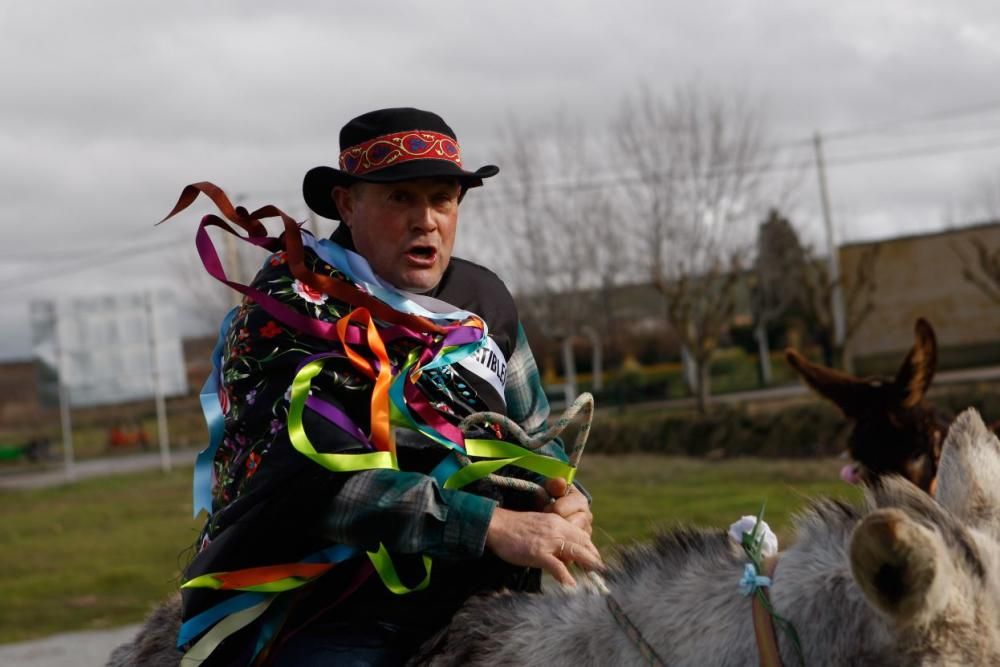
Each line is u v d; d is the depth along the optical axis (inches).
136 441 1973.4
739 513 446.0
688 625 94.3
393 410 108.5
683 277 1248.2
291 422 103.3
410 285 118.9
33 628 412.2
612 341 1861.5
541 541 103.0
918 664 77.9
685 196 1259.2
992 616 79.0
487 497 113.4
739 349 1742.1
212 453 117.0
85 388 1300.4
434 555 103.6
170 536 665.6
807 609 86.7
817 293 1514.5
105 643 379.2
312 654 108.7
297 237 114.3
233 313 122.3
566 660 99.3
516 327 129.5
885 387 205.0
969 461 93.7
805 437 731.4
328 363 108.4
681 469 681.0
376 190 118.0
